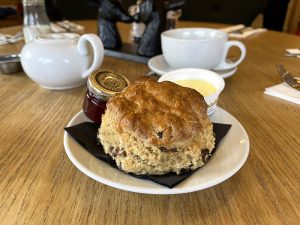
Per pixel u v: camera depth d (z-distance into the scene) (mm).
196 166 146
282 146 191
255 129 212
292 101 255
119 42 381
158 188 133
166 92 152
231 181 159
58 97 260
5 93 266
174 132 140
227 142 172
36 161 172
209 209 140
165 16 346
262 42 451
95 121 194
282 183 158
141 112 145
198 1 831
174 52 288
